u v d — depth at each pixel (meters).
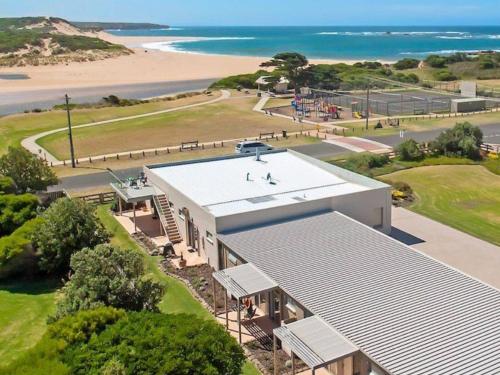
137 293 20.61
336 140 61.03
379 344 16.88
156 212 36.47
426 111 80.12
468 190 41.47
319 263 23.16
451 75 126.06
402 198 39.34
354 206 30.75
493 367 15.47
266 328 22.53
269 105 89.38
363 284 21.02
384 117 75.62
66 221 28.05
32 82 129.75
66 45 187.88
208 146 60.00
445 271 21.94
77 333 17.02
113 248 21.86
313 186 33.56
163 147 60.38
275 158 40.28
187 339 16.00
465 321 18.06
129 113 83.75
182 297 25.61
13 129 71.62
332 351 16.72
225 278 22.28
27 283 27.72
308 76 110.00
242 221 27.80
